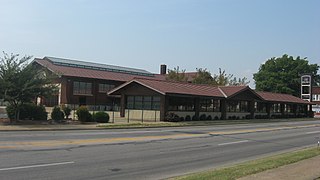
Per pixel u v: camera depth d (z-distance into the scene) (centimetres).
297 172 1063
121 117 4256
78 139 1845
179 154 1497
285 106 6244
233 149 1755
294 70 8994
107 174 1038
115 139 1909
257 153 1650
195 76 6994
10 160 1166
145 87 4028
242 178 958
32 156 1255
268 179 953
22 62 2809
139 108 4156
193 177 959
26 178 934
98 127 2770
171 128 3041
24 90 2730
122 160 1275
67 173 1016
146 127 3055
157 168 1168
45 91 2867
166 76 7400
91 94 6047
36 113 3012
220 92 4669
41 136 1933
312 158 1380
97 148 1530
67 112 3253
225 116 4666
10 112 2819
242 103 5053
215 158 1445
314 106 9675
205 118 4341
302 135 2739
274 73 9069
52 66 5931
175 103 4006
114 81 6334
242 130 2973
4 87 2692
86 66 6712
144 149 1581
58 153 1345
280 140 2297
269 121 4862
